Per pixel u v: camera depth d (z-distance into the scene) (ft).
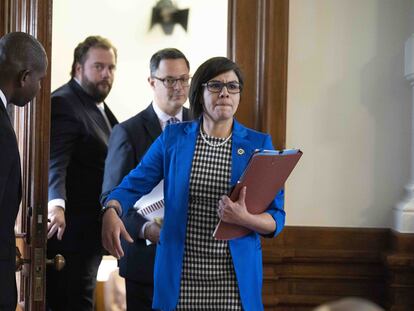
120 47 29.37
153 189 16.53
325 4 20.51
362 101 20.65
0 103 13.11
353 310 5.32
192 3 29.07
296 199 20.70
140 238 16.99
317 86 20.58
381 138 20.70
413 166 20.36
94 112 23.80
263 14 20.16
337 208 20.76
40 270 16.72
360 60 20.59
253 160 12.76
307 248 20.62
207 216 13.85
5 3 18.80
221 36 29.14
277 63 20.17
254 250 14.02
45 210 16.84
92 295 23.20
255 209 13.60
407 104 20.65
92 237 22.97
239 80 14.14
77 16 29.12
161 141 14.65
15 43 13.58
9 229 12.94
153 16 29.25
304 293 20.66
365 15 20.57
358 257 20.54
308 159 20.66
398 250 19.89
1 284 12.76
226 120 14.08
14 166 12.88
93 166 22.99
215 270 13.82
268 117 20.13
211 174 13.88
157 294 13.94
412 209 19.93
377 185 20.76
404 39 20.62
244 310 13.71
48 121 16.97
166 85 18.45
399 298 19.81
